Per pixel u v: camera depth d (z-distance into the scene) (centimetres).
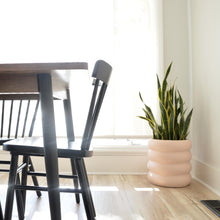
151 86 221
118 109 220
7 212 94
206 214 128
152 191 168
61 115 221
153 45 224
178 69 227
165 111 183
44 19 224
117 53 223
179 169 176
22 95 137
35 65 78
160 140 179
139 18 225
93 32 223
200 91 198
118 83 221
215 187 167
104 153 222
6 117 222
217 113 166
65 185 179
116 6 225
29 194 162
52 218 80
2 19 224
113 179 201
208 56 181
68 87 136
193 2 216
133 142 229
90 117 90
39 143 100
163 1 231
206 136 186
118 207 137
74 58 222
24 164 123
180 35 230
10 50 223
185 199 151
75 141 132
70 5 225
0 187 174
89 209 102
